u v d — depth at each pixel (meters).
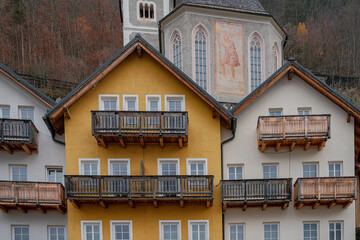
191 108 21.44
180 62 31.84
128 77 21.50
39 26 62.41
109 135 19.72
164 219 20.80
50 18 65.19
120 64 21.52
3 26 58.44
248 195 19.80
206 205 20.50
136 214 20.77
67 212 20.78
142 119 20.05
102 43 65.19
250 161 21.59
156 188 19.67
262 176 21.61
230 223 21.20
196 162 21.33
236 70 31.70
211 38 31.41
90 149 20.98
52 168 21.66
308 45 68.25
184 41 31.09
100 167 20.95
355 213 22.16
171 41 32.75
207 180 19.81
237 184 20.03
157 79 21.53
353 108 21.06
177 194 19.72
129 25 45.66
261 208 21.12
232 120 20.56
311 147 21.59
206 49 31.31
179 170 21.09
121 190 19.52
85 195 19.62
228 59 31.61
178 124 19.88
